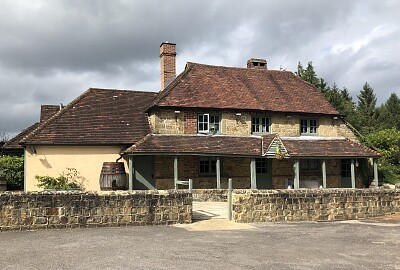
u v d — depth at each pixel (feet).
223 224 38.83
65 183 63.62
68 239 30.32
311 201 43.11
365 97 215.10
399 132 110.73
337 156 73.31
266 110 75.51
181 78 77.46
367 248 28.71
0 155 89.86
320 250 27.86
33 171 64.80
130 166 63.87
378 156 76.23
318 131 81.25
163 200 38.40
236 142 71.31
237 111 74.23
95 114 73.67
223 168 73.10
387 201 47.80
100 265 22.66
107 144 67.36
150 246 28.09
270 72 90.79
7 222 33.71
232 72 85.66
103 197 36.47
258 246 28.89
